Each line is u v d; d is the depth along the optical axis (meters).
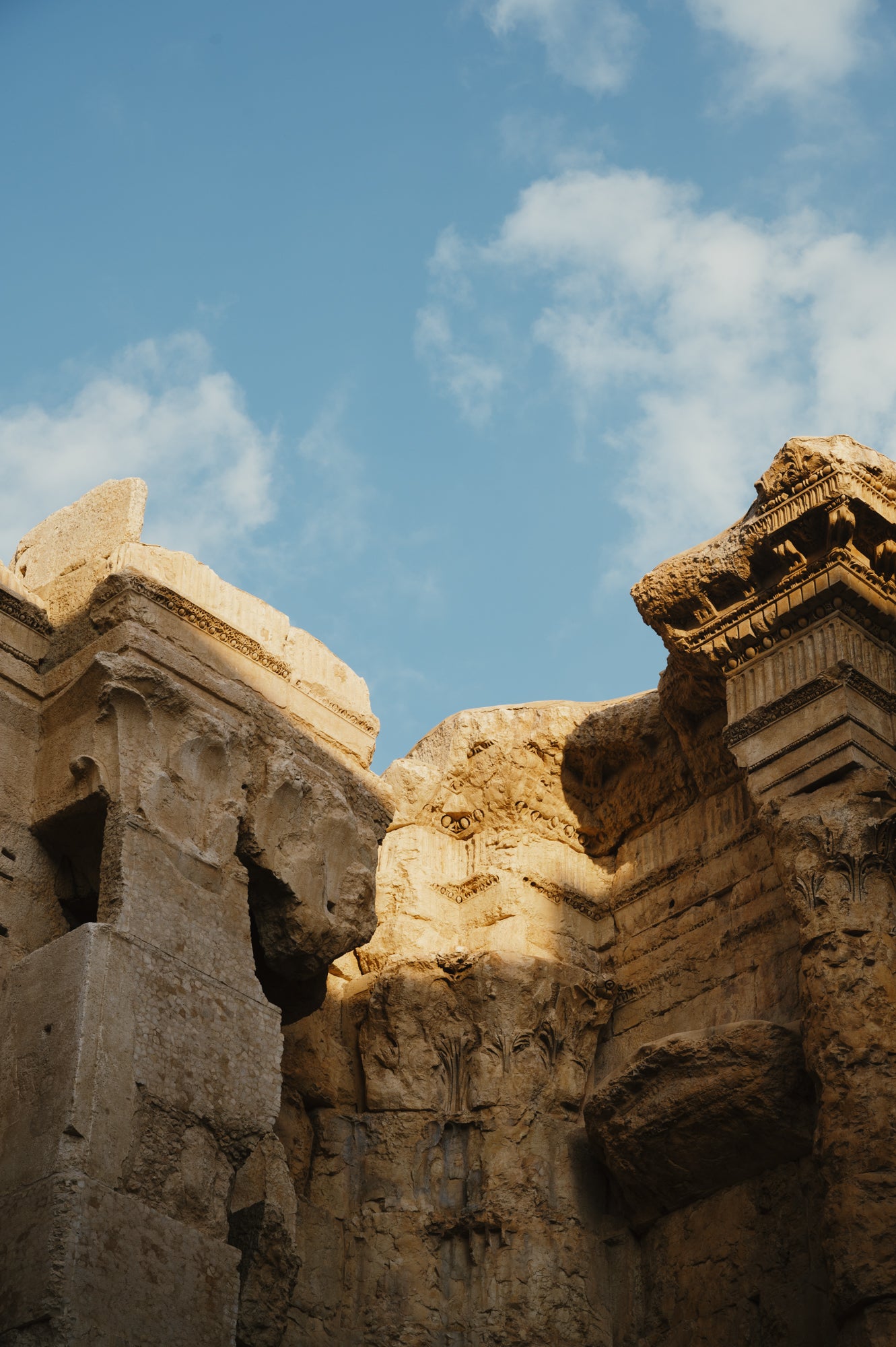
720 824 20.00
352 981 20.58
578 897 20.86
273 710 17.97
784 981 18.36
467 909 20.97
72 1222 13.87
